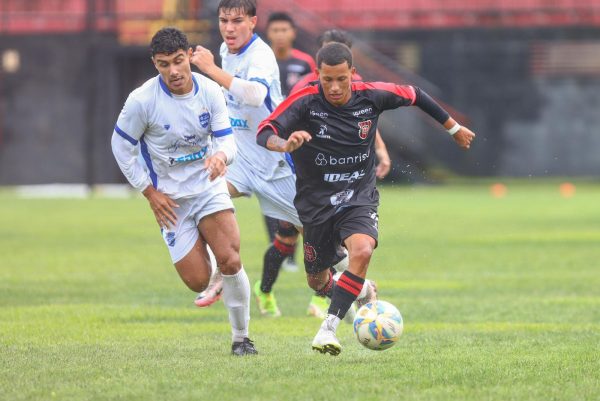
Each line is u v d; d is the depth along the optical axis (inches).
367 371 900.0
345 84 965.2
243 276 1003.9
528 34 4512.8
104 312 1325.0
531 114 4539.9
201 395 801.6
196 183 1020.5
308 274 1071.6
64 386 836.6
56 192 4229.8
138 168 1007.0
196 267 1028.5
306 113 993.5
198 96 993.5
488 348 1033.5
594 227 2623.0
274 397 792.9
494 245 2223.2
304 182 1017.5
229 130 1003.3
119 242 2289.6
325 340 929.5
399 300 1448.1
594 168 4554.6
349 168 1007.0
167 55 952.9
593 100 4525.1
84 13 4520.2
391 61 4416.8
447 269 1828.2
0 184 4488.2
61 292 1523.1
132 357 981.2
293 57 1768.0
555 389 823.1
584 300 1434.5
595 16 4525.1
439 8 4635.8
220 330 1182.9
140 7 4559.5
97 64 4375.0
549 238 2359.7
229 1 1218.6
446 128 1043.3
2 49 4451.3
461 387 830.5
